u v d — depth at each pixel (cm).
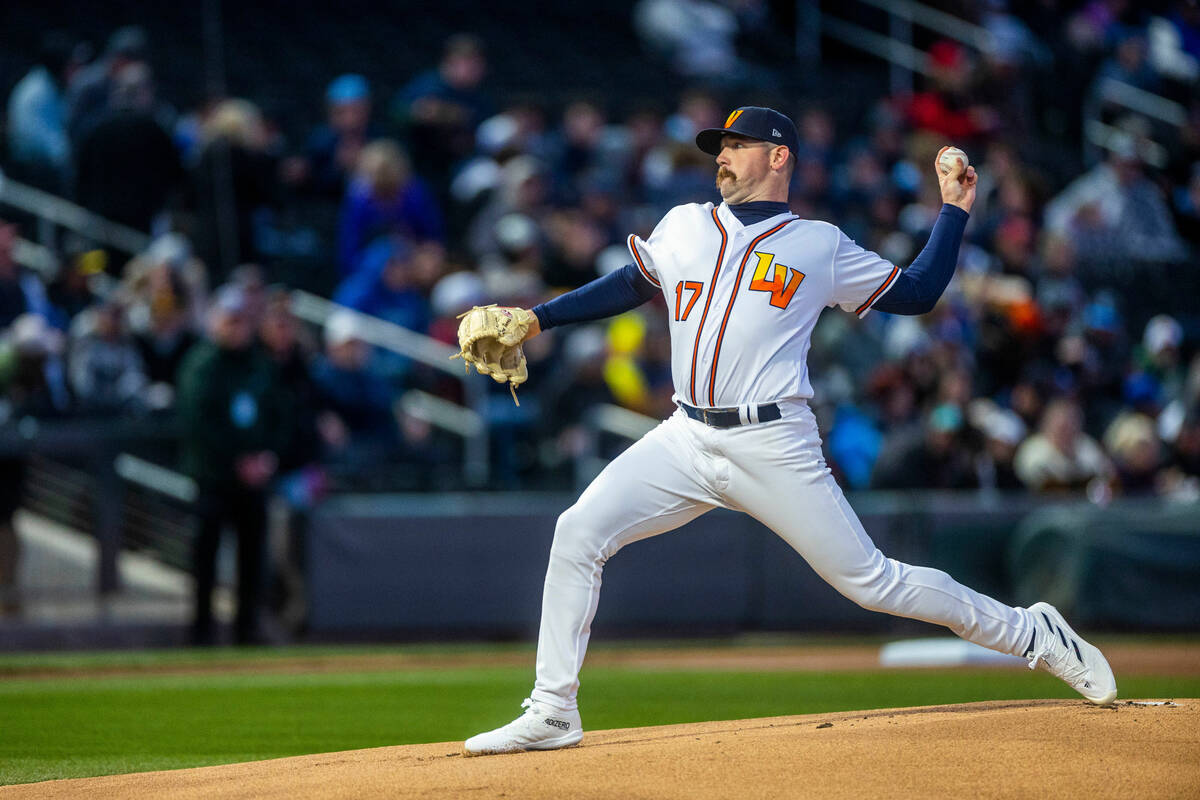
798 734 1529
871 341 4578
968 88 6100
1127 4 7219
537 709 1591
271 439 3538
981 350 4753
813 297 1561
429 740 2189
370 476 4094
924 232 4984
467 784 1391
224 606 3878
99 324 4069
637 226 4869
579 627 1597
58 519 3944
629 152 5281
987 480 4116
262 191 4572
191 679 3005
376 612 3672
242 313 3525
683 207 1622
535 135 5203
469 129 5306
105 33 6359
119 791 1565
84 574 3909
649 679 3005
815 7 7131
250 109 5166
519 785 1377
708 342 1551
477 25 7125
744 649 3662
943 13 6806
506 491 4175
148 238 4553
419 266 4544
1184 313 5866
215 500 3509
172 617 3578
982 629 1628
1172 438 4703
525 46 7012
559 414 4166
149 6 6544
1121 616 3841
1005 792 1337
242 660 3328
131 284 4203
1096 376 4950
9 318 4056
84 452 3862
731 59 6850
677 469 1595
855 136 6456
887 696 2706
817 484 1565
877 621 3994
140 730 2294
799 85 6850
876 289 1576
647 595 3838
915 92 6888
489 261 4591
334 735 2245
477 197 4866
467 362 1641
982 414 4294
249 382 3528
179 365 4209
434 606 3712
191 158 4956
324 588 3641
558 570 1597
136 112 4559
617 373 4216
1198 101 7150
